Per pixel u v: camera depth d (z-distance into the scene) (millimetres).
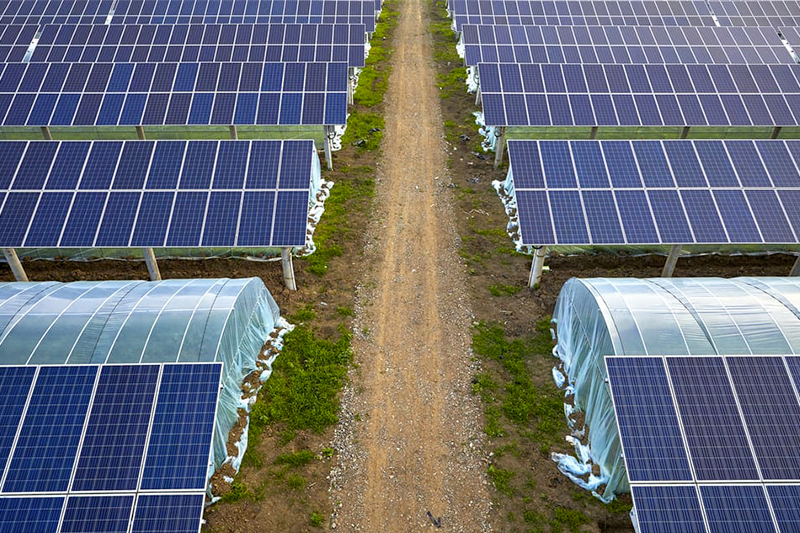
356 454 19969
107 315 19766
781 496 14836
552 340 24656
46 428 15922
